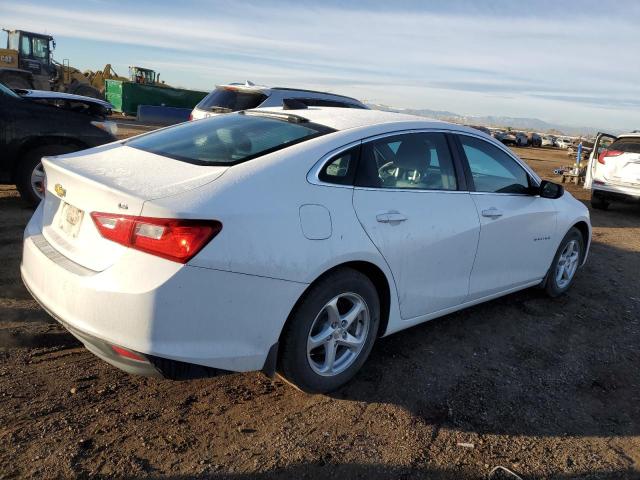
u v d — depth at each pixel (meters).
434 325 4.34
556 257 4.96
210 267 2.53
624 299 5.37
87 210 2.74
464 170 3.92
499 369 3.74
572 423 3.20
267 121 3.58
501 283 4.32
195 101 36.28
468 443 2.92
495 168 4.24
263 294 2.70
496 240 4.08
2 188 8.05
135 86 34.06
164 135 3.64
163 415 2.93
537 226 4.50
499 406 3.29
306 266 2.81
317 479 2.55
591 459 2.88
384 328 3.48
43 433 2.68
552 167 24.08
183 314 2.51
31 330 3.70
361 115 3.74
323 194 3.00
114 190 2.58
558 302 5.10
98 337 2.54
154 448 2.66
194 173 2.84
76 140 6.87
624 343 4.36
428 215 3.53
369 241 3.13
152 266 2.47
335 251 2.94
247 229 2.64
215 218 2.54
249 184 2.77
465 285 3.95
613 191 10.91
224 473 2.54
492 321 4.52
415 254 3.44
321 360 3.19
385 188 3.34
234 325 2.65
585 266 6.40
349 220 3.06
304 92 9.23
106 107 8.82
